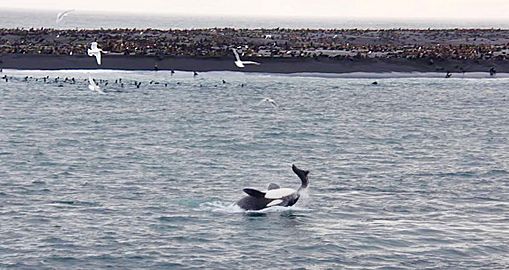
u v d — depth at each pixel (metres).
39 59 127.69
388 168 57.06
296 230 39.25
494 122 86.25
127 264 33.62
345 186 50.06
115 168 55.12
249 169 55.81
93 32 192.12
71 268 33.03
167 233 38.31
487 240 37.97
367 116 88.94
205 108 92.81
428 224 40.75
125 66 127.12
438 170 56.44
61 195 46.03
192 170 54.88
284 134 74.00
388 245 36.91
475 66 134.88
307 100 101.75
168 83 115.56
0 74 119.81
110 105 94.19
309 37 199.62
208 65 128.38
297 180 52.16
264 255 35.22
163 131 74.81
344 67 130.00
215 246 36.38
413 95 109.56
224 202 44.84
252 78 122.81
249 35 198.62
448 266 34.09
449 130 79.31
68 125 77.69
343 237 38.06
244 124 80.62
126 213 42.03
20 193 46.34
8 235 37.31
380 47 154.38
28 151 61.66
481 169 57.19
